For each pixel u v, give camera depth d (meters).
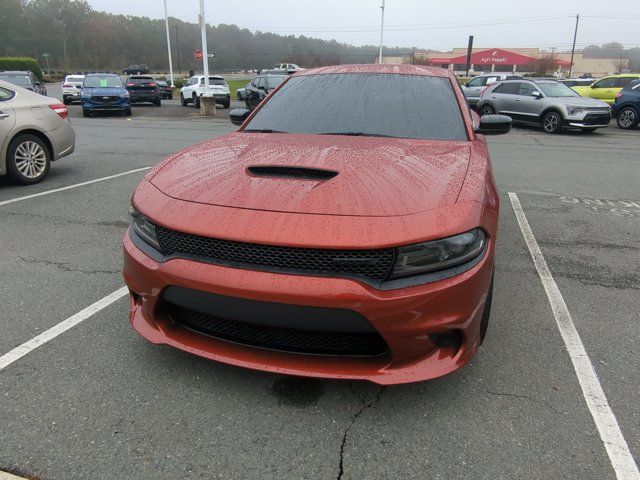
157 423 2.15
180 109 23.02
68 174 7.39
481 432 2.12
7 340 2.79
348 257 1.99
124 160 8.64
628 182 7.55
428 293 1.99
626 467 1.94
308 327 2.00
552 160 9.59
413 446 2.05
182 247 2.20
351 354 2.15
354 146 2.86
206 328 2.32
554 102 14.41
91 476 1.88
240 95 19.72
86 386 2.39
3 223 4.98
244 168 2.51
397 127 3.25
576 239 4.76
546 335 2.94
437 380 2.48
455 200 2.21
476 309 2.15
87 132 13.16
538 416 2.22
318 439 2.08
